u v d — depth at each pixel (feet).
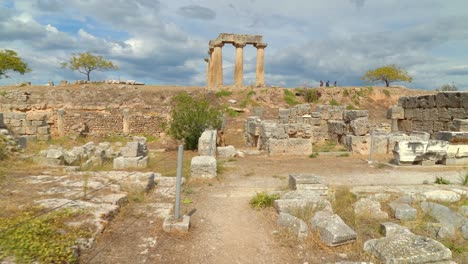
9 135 38.37
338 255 15.80
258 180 31.73
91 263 13.60
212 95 107.04
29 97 100.01
